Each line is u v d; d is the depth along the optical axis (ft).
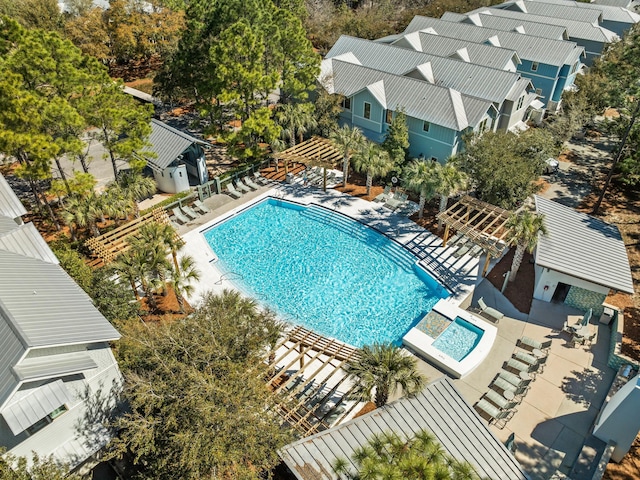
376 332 92.89
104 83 106.73
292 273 107.14
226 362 59.67
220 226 121.49
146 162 113.80
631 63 113.80
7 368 51.70
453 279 102.06
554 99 187.62
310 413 68.08
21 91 89.15
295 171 143.33
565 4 244.63
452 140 133.28
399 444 49.14
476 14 219.82
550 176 141.08
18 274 65.51
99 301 78.54
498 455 59.57
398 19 263.29
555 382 78.79
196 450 50.62
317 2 262.06
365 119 154.40
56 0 199.00
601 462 64.54
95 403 63.41
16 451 56.90
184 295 97.50
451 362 81.35
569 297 93.66
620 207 126.00
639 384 61.52
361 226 120.16
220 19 139.95
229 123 167.12
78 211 97.71
